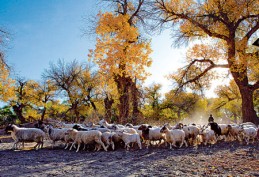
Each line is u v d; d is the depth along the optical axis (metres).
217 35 24.16
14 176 7.84
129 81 26.59
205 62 26.75
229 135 16.77
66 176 7.75
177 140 13.52
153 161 9.80
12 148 14.06
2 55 17.14
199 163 9.09
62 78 42.00
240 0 22.67
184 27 26.03
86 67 42.62
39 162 10.20
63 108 46.03
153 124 26.84
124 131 14.24
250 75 31.02
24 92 44.16
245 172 7.57
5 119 53.59
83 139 13.16
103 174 7.90
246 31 26.75
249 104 23.53
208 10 24.38
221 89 40.28
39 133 14.19
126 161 10.04
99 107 42.03
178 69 27.33
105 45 24.73
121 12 28.86
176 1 25.62
